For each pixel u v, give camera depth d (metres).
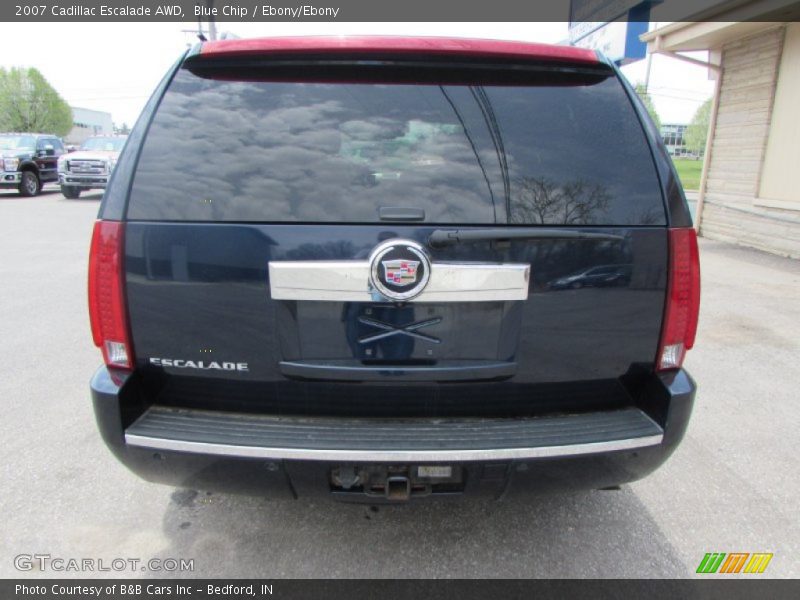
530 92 2.02
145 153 1.94
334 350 1.95
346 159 1.93
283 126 1.96
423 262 1.86
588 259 1.92
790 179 8.91
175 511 2.71
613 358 2.02
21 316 5.73
